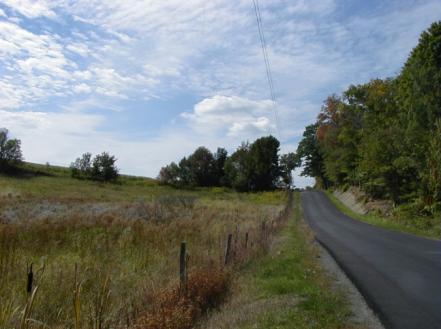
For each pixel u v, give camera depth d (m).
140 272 8.91
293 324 6.43
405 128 40.31
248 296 8.31
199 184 95.00
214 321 6.65
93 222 15.18
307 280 10.03
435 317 7.30
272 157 92.00
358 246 18.05
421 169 35.03
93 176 72.56
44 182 58.50
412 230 26.97
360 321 6.99
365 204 48.75
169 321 5.88
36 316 5.73
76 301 4.56
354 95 66.75
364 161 43.47
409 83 41.28
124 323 5.74
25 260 8.52
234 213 30.92
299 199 71.25
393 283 10.09
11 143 64.62
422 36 41.53
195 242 13.85
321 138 82.19
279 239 18.80
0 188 40.00
